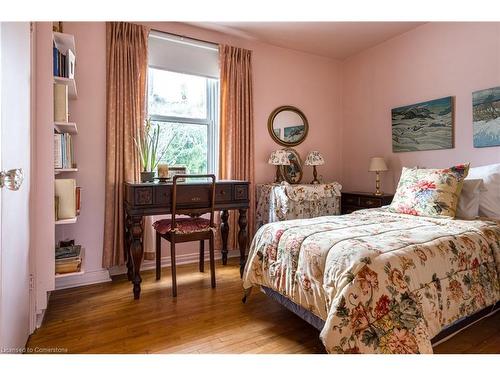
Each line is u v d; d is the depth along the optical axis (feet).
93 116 8.65
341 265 4.60
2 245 3.63
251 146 11.32
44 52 6.30
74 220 6.86
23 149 4.85
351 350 4.05
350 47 12.30
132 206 7.50
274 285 6.01
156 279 8.83
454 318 4.84
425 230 5.85
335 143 13.71
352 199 11.89
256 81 11.73
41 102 6.30
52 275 6.33
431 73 10.14
